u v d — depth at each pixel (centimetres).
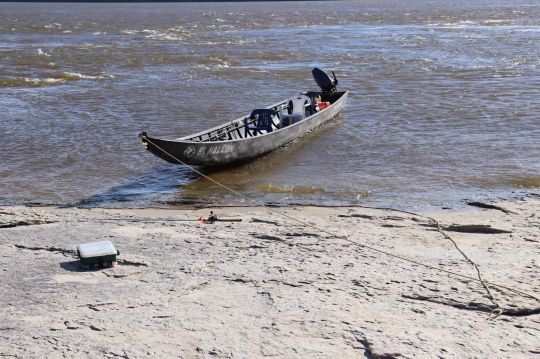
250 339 835
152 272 1080
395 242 1272
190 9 16825
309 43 6047
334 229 1377
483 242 1280
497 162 2034
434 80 3678
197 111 2898
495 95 3153
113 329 863
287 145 2303
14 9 17488
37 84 3659
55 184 1883
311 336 842
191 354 798
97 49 5541
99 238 1283
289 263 1123
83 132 2488
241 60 4775
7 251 1197
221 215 1528
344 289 1000
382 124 2602
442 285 1016
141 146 2288
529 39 6025
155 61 4719
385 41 6128
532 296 968
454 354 795
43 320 893
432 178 1892
